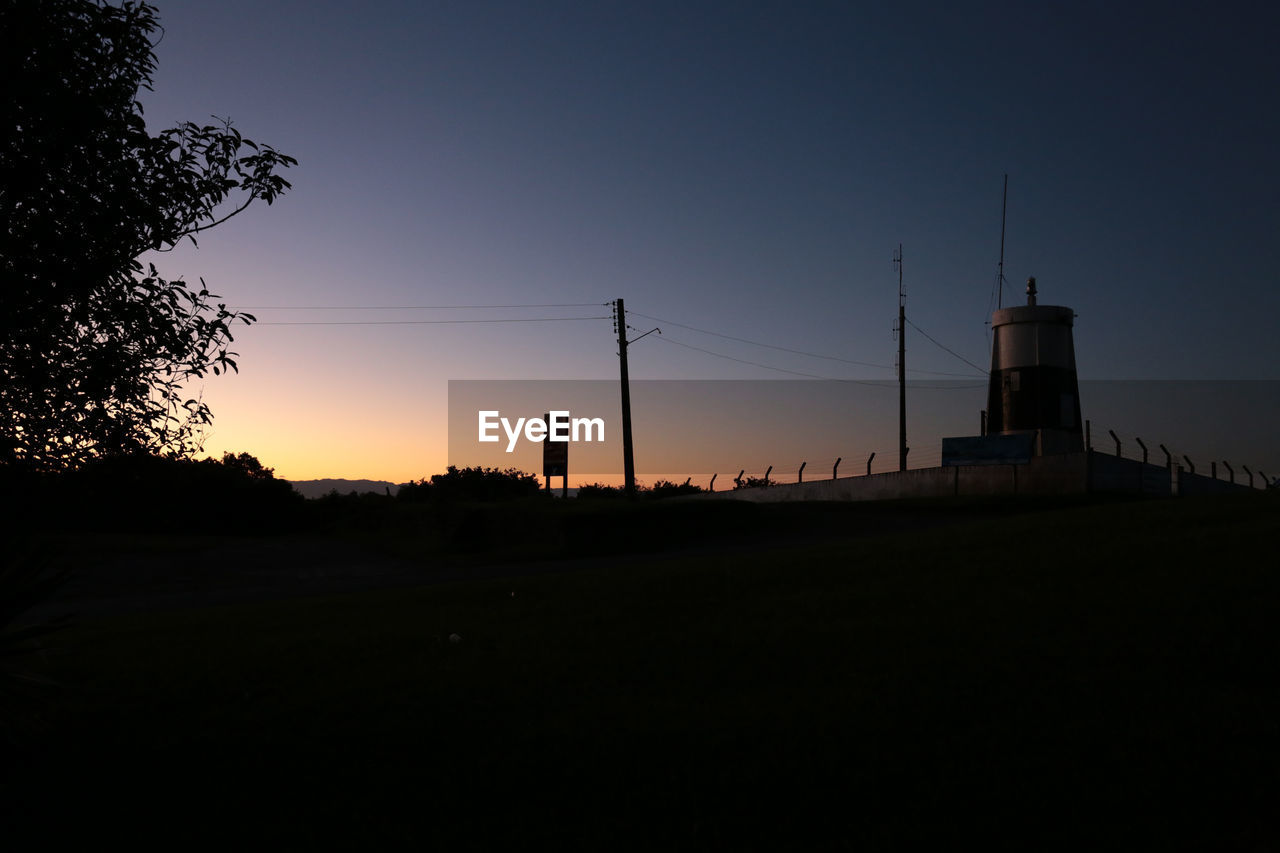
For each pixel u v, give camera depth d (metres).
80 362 6.87
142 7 7.10
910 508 27.77
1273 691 6.27
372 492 43.00
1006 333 35.75
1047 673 6.90
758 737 5.89
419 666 8.30
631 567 15.30
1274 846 4.13
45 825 5.05
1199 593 8.77
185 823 5.04
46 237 6.48
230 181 7.49
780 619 9.53
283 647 9.51
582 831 4.72
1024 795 4.80
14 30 6.38
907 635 8.38
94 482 7.35
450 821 4.95
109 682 8.13
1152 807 4.59
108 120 6.77
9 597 5.98
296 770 5.75
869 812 4.76
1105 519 14.70
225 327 7.42
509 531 24.44
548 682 7.51
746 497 43.75
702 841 4.55
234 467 36.12
